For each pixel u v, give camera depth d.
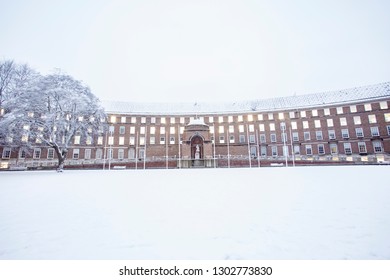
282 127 60.59
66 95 32.84
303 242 4.82
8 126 29.12
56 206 8.47
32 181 18.30
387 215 6.62
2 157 49.41
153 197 10.16
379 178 16.16
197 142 56.34
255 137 63.50
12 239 5.15
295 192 10.85
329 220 6.27
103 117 38.94
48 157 53.44
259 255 4.26
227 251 4.44
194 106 72.75
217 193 10.98
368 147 52.12
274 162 48.22
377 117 52.25
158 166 49.03
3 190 12.83
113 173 30.22
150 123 65.38
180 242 4.90
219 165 50.47
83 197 10.34
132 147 62.84
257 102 70.06
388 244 4.65
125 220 6.55
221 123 66.12
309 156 57.75
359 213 6.90
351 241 4.83
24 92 31.09
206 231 5.55
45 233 5.53
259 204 8.38
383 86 55.75
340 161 44.62
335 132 56.16
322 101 60.78
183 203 8.75
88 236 5.31
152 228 5.82
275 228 5.69
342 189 11.45
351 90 59.75
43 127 32.12
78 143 57.50
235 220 6.40
